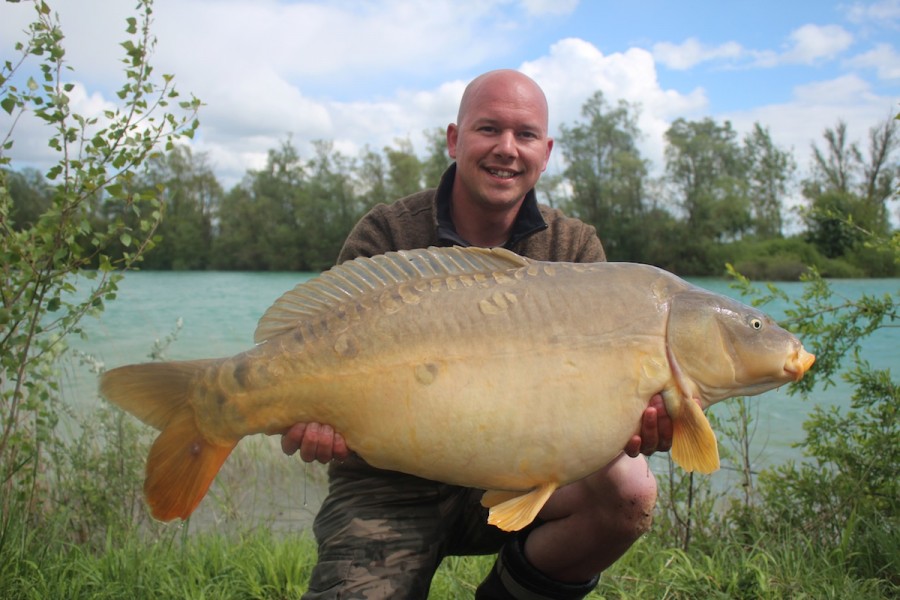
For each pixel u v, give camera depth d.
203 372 2.15
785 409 7.02
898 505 3.72
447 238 2.78
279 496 5.00
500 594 2.60
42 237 3.29
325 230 44.41
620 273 2.24
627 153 36.47
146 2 3.29
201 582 3.18
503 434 2.08
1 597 2.90
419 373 2.10
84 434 4.28
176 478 2.15
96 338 12.99
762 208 38.62
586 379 2.10
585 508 2.38
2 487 3.39
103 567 3.24
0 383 3.39
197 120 3.45
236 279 35.69
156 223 3.50
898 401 3.81
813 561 3.31
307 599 2.35
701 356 2.17
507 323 2.12
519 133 2.75
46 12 3.15
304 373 2.12
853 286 21.03
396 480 2.51
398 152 44.81
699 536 3.77
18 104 3.18
